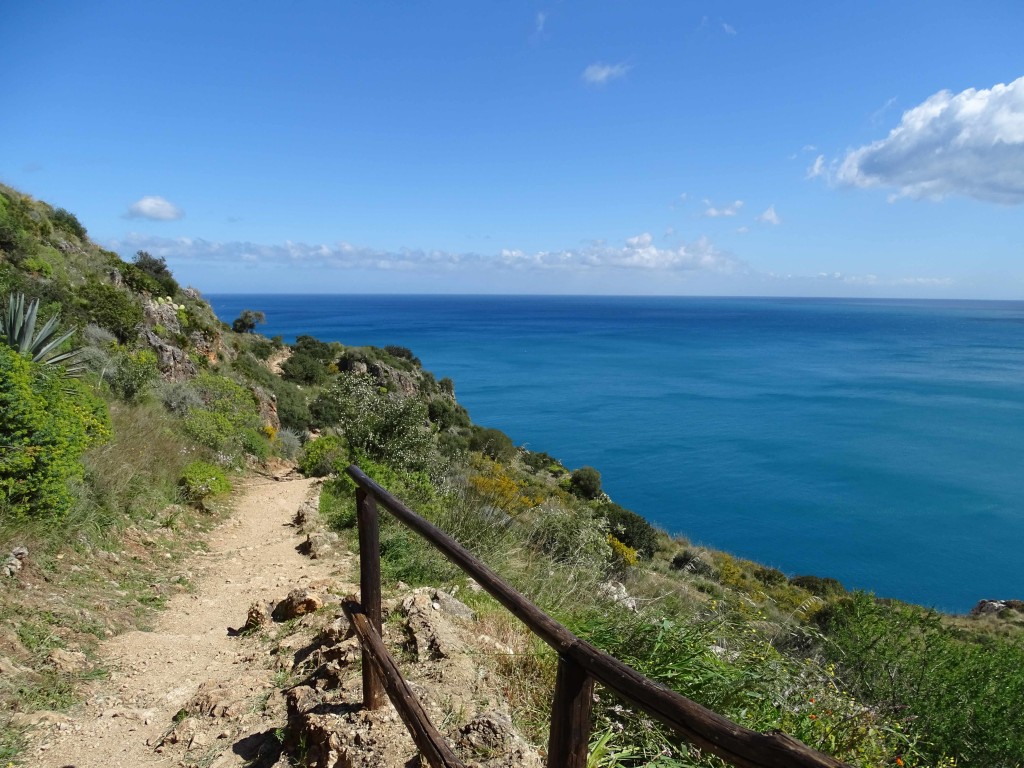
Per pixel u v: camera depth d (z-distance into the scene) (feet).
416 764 8.54
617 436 210.38
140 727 11.89
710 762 9.17
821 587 44.70
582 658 4.81
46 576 17.24
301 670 13.14
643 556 40.75
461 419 119.14
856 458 189.67
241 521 31.83
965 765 13.20
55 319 29.58
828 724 10.44
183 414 50.96
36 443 18.72
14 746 10.63
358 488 9.79
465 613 14.11
